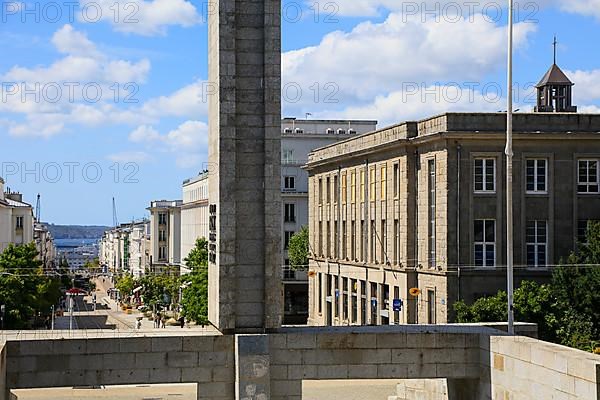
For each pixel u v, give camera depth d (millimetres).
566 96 90125
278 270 38938
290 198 141250
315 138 150000
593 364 32000
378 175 91812
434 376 40062
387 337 39812
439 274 76438
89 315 175250
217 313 39125
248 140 38969
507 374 38125
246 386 37719
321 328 41125
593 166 77438
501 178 75812
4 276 101938
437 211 77125
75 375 37531
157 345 38156
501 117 75938
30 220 185375
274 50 38906
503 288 75500
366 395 58312
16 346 37094
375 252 92875
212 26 40750
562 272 68500
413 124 83062
